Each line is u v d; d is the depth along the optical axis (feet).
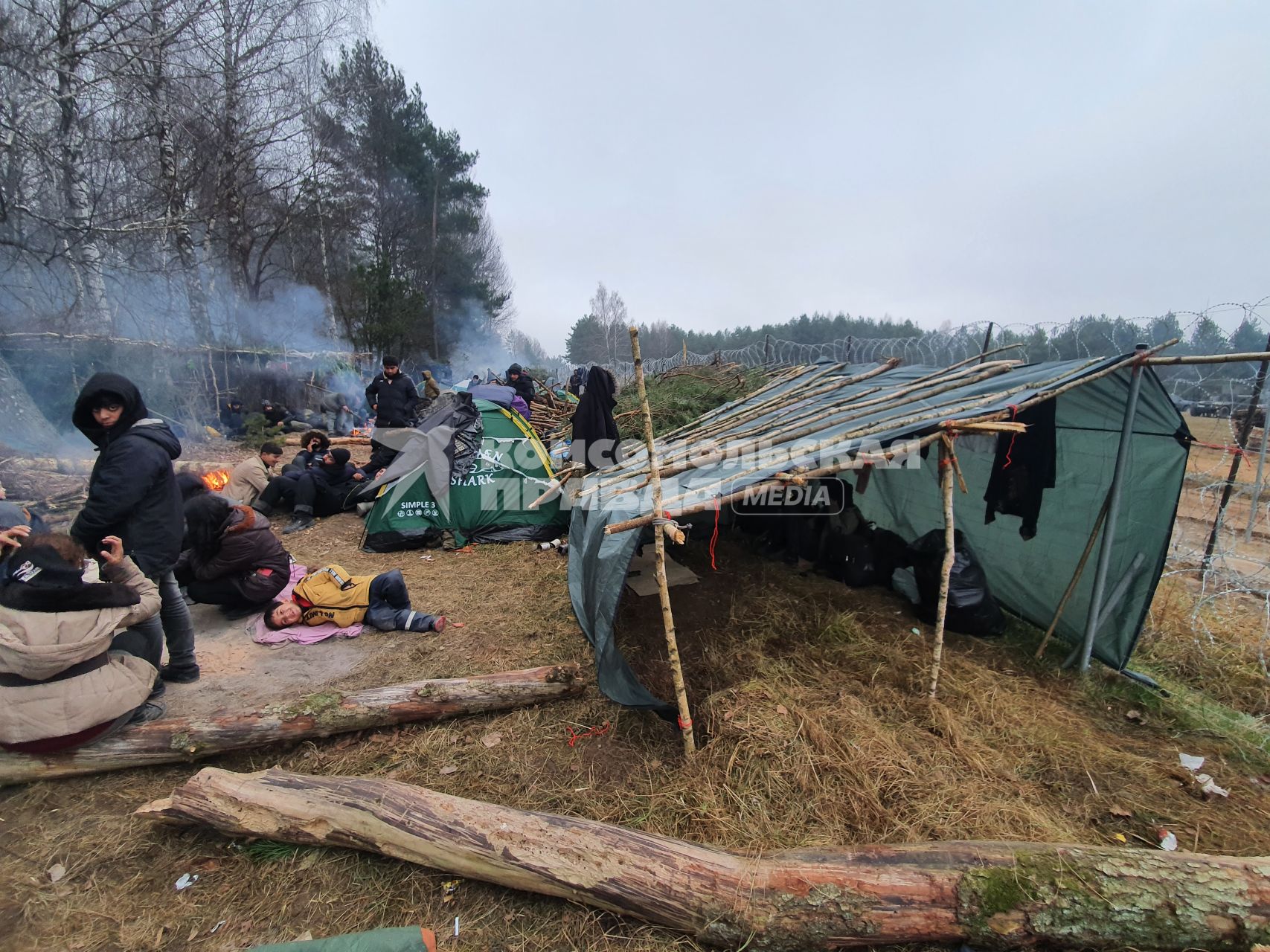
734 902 5.98
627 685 9.41
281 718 8.92
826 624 13.53
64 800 8.01
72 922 6.34
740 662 11.98
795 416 13.83
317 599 12.97
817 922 5.86
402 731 9.60
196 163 38.55
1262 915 5.62
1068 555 12.85
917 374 14.85
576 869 6.33
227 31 38.24
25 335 25.09
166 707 10.01
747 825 7.45
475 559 18.17
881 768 8.34
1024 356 20.24
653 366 53.88
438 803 6.99
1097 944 5.75
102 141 29.73
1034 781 8.64
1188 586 15.75
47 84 25.70
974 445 15.02
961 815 7.65
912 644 12.89
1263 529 19.34
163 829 7.52
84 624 7.94
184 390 34.06
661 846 6.46
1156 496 11.09
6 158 25.00
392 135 83.41
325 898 6.65
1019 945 5.83
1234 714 10.53
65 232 26.53
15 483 18.70
